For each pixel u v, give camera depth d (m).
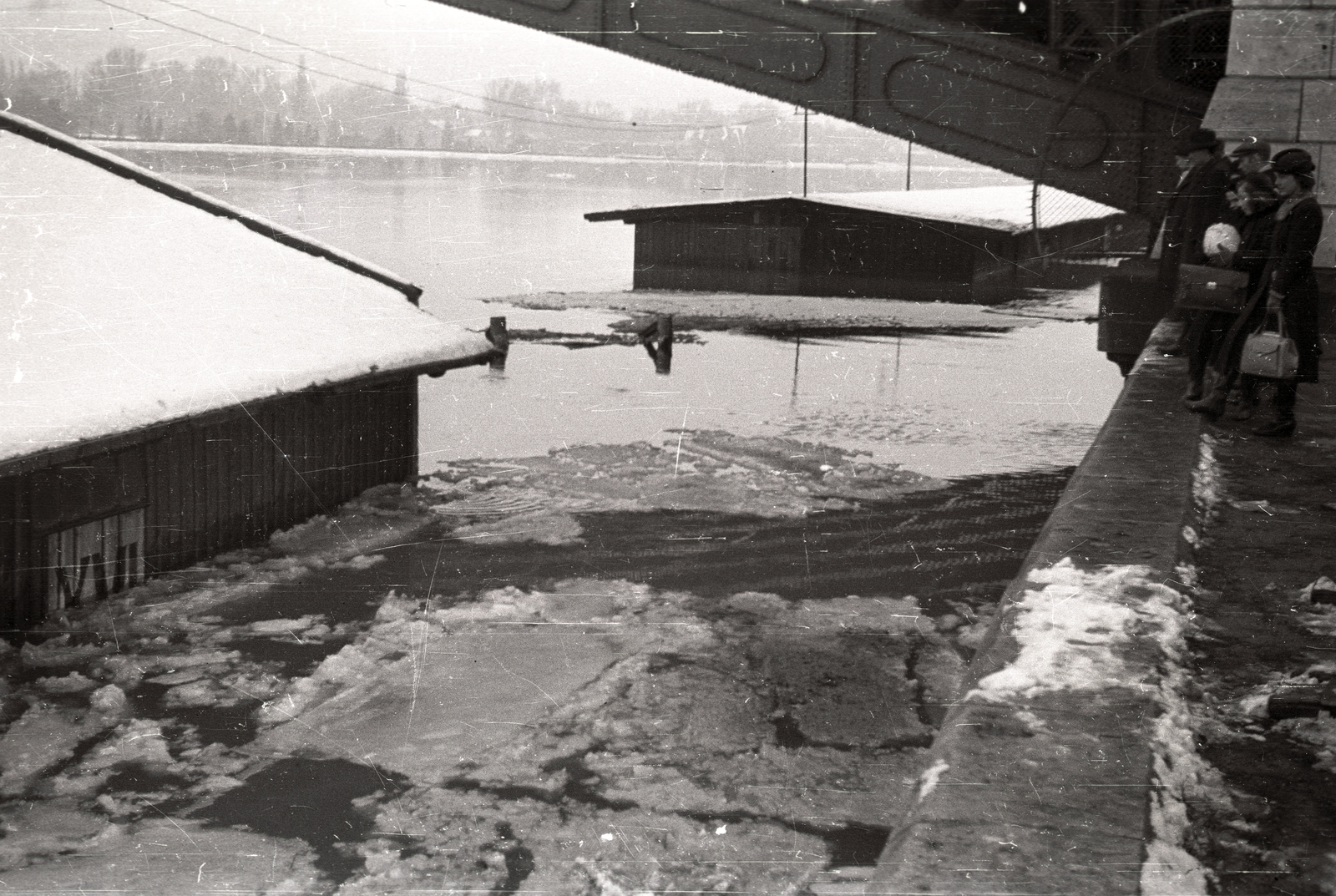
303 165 144.75
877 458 16.48
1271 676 4.17
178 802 6.66
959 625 9.95
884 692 8.47
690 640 9.41
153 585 10.36
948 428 18.62
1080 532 5.47
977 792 3.14
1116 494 6.10
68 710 7.89
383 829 6.35
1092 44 19.16
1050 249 44.34
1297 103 11.69
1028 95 19.33
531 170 182.38
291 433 12.29
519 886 5.80
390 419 14.02
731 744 7.51
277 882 5.80
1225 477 6.76
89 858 6.02
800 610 10.26
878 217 40.84
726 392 21.73
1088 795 3.12
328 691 8.32
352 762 7.18
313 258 14.29
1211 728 3.78
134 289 11.47
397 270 46.03
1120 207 18.91
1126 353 13.34
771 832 6.36
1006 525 13.07
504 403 20.31
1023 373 24.45
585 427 18.34
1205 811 3.28
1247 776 3.49
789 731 7.75
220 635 9.30
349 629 9.58
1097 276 47.28
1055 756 3.34
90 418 9.02
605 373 23.81
